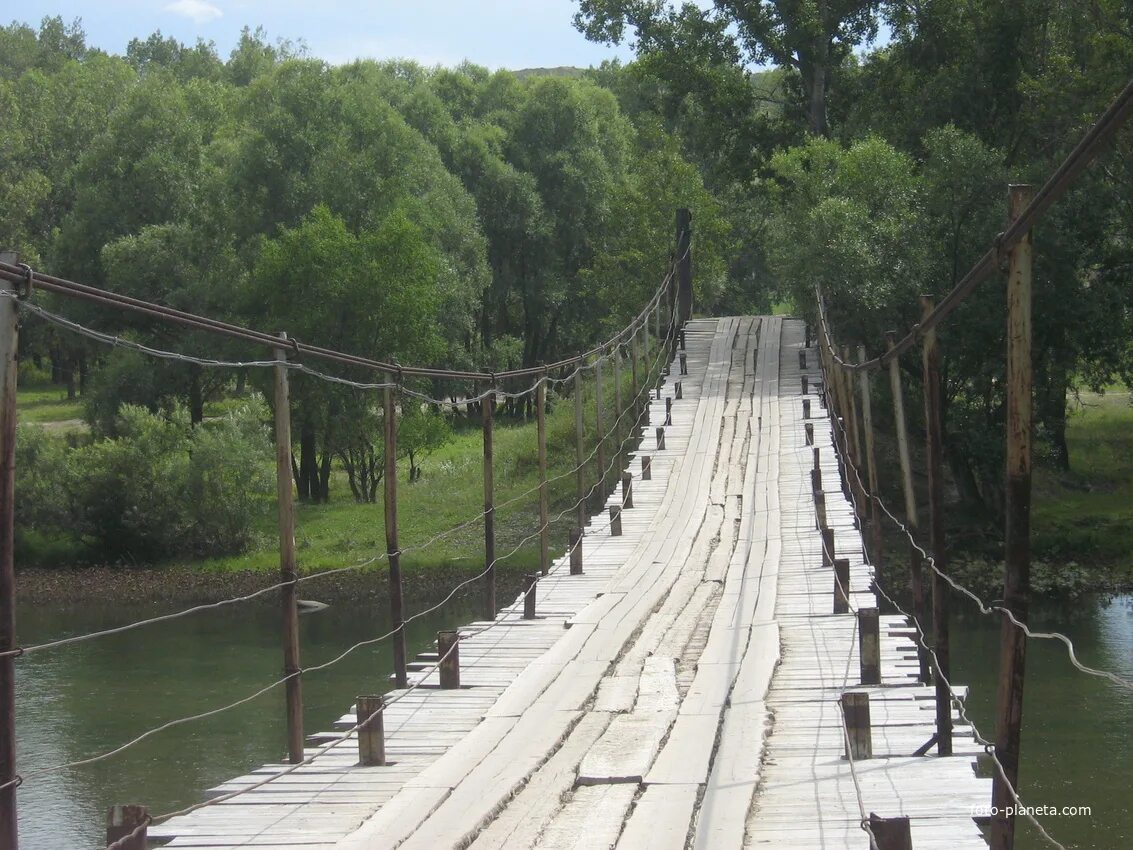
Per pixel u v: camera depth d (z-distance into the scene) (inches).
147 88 1472.7
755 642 389.7
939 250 973.2
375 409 1253.7
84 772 555.8
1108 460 1246.9
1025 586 193.5
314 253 1184.8
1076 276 966.4
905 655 374.0
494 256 1787.6
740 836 214.8
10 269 172.7
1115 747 549.6
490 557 509.0
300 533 1154.7
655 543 598.9
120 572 1104.8
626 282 1540.4
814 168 1072.2
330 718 636.7
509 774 254.7
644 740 280.7
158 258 1333.7
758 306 2121.1
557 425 1315.2
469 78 2062.0
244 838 220.4
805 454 799.1
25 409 1620.3
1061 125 1040.2
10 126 1844.2
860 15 1344.7
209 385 1396.4
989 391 1045.8
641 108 2245.3
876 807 230.7
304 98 1331.2
